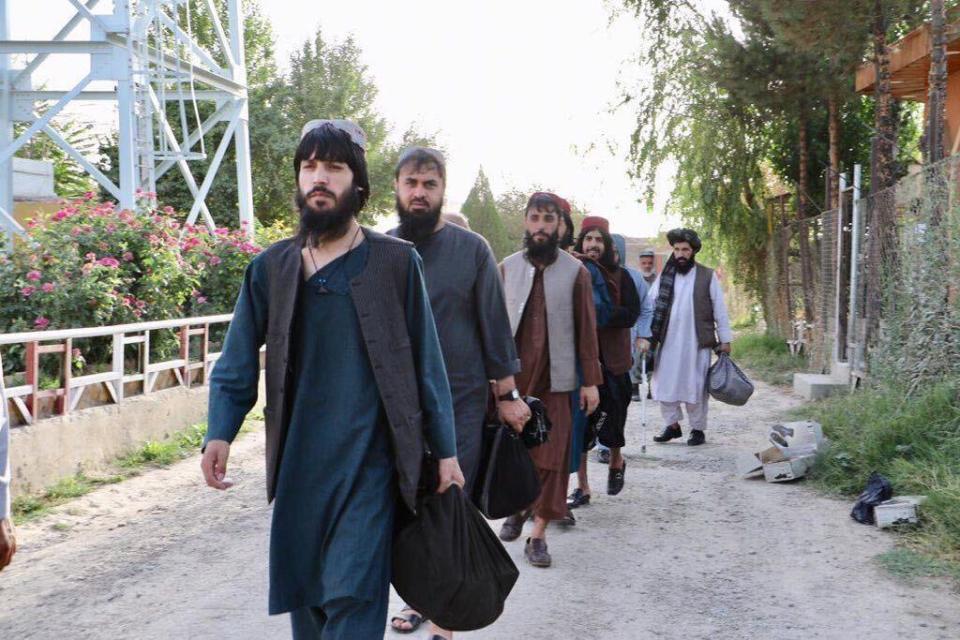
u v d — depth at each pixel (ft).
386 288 10.08
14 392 22.06
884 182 36.17
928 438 23.09
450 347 13.57
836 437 26.58
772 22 35.91
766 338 62.75
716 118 58.23
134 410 26.71
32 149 97.86
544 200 17.99
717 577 16.81
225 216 100.58
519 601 15.62
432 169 13.78
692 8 58.03
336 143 9.95
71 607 15.37
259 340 10.46
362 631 9.60
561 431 17.71
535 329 17.85
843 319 40.91
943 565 16.81
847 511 21.09
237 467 26.73
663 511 21.71
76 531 19.94
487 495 13.70
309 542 9.93
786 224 60.95
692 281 30.45
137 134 46.37
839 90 47.78
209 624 14.55
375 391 10.00
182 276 37.52
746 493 23.35
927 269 25.30
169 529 20.11
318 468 9.93
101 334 25.22
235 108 55.16
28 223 36.17
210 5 54.54
